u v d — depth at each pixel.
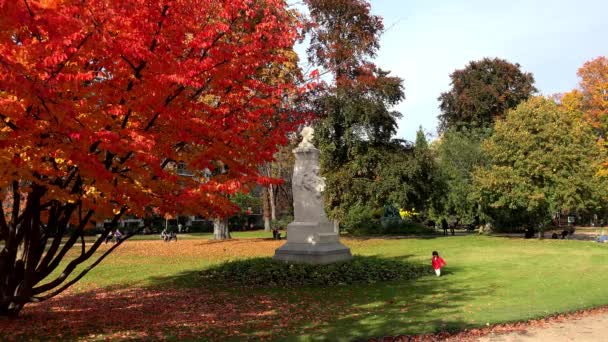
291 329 9.17
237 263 18.75
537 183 32.09
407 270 17.42
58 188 7.41
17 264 9.47
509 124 33.69
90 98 6.91
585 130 35.50
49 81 6.26
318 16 34.00
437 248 27.91
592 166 32.84
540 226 34.72
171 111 7.20
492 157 36.28
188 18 7.48
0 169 6.66
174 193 8.03
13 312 10.05
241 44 8.38
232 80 8.12
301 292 13.88
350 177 33.91
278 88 9.12
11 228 8.99
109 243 33.84
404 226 45.41
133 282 16.17
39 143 6.79
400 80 35.00
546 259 21.75
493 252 25.39
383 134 35.53
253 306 11.90
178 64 7.12
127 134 6.86
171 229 55.53
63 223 9.23
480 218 42.97
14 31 6.73
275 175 55.09
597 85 49.75
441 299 12.34
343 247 19.27
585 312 10.66
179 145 8.45
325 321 9.86
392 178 33.34
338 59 33.84
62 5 6.37
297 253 18.17
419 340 8.40
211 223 65.88
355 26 34.12
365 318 10.00
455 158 43.72
